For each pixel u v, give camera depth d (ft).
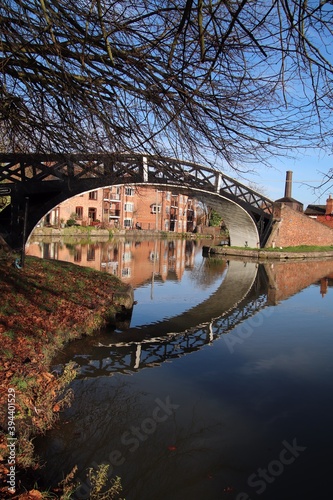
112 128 14.64
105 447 16.11
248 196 112.47
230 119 13.26
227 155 14.73
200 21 9.70
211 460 15.72
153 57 12.86
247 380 24.13
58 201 50.01
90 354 26.96
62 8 12.01
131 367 25.16
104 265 75.05
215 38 11.10
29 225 49.73
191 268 82.69
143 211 213.46
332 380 24.57
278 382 24.02
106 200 183.21
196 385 22.98
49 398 17.90
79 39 12.26
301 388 23.21
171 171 16.78
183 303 47.37
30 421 16.05
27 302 28.76
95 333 30.53
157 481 14.26
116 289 39.81
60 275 39.24
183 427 18.10
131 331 33.60
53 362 23.75
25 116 15.76
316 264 100.01
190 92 12.78
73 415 18.30
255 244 118.42
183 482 14.29
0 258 38.73
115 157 16.30
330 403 21.29
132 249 116.06
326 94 11.63
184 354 28.48
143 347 29.43
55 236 139.54
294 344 31.86
